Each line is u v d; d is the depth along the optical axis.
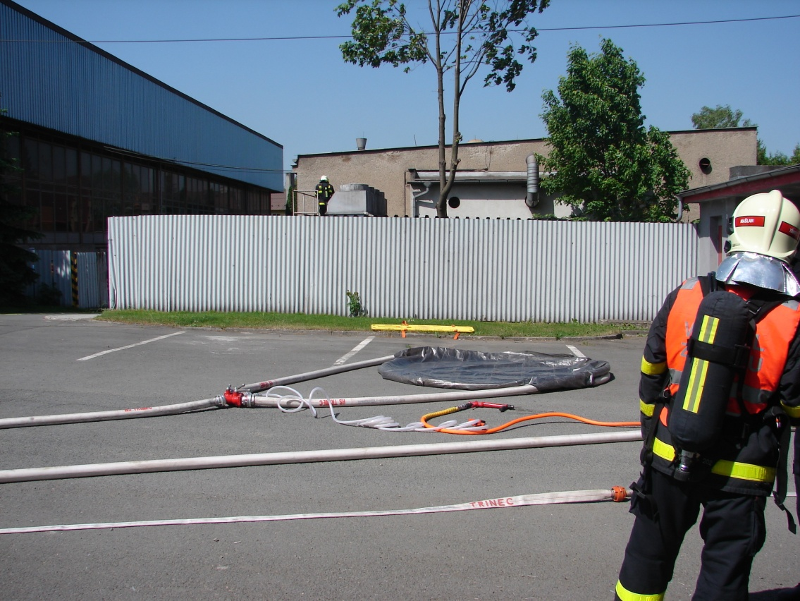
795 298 2.54
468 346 12.70
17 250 18.19
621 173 20.08
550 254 15.77
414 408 7.54
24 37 22.14
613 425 6.74
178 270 16.42
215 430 6.53
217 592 3.52
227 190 41.91
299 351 11.57
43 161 24.34
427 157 27.72
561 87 20.30
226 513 4.57
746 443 2.49
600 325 15.18
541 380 8.45
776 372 2.46
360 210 21.92
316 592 3.53
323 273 16.08
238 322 14.59
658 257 15.76
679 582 3.69
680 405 2.51
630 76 20.06
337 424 6.78
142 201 31.52
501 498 4.83
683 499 2.62
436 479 5.24
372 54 17.56
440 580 3.67
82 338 12.52
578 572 3.78
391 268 15.94
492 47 17.42
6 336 12.59
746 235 2.69
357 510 4.64
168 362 10.23
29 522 4.40
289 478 5.23
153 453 5.83
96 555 3.94
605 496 4.82
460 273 15.84
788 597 3.47
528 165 24.09
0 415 7.01
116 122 27.59
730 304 2.46
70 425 6.67
